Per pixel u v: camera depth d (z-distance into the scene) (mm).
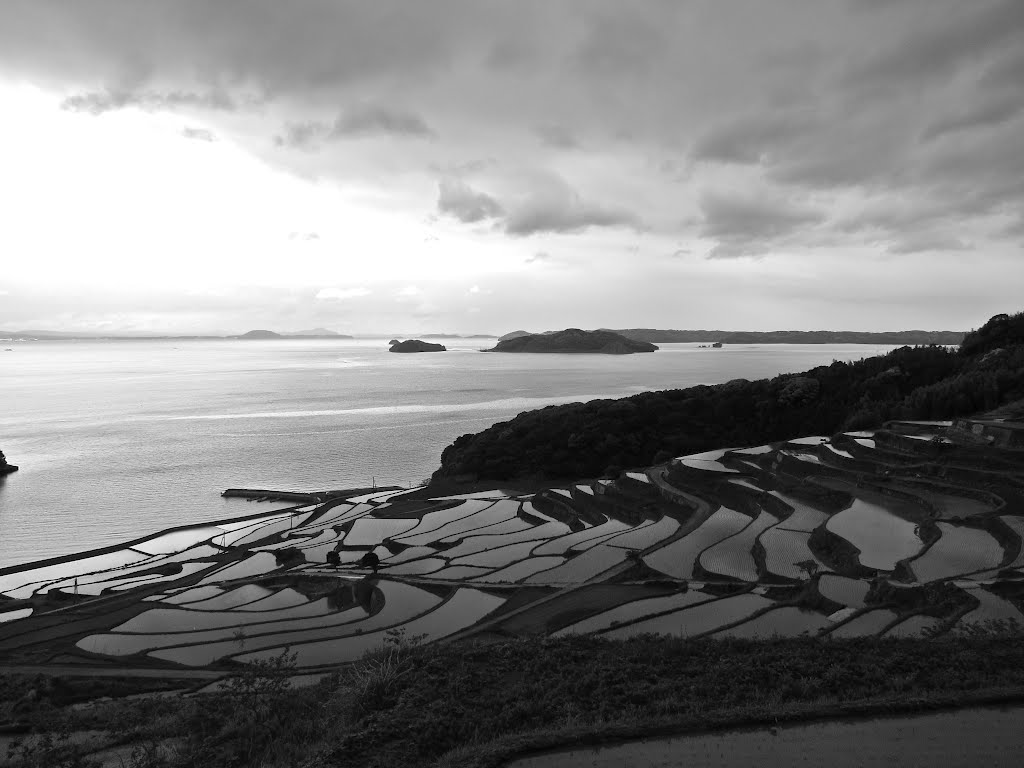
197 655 30562
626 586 31922
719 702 13539
